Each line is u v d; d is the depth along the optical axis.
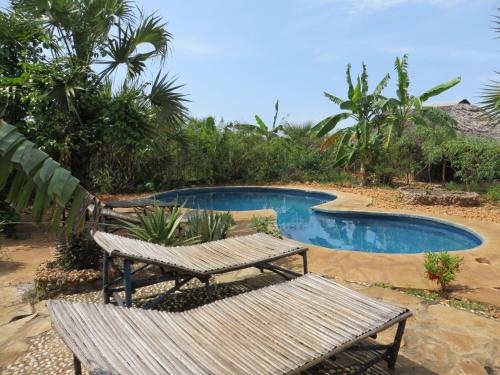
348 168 18.06
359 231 10.59
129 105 6.63
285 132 22.19
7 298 4.93
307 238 9.75
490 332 3.89
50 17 6.18
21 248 7.16
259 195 16.61
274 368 2.45
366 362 3.25
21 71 7.48
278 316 3.16
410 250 8.65
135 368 2.35
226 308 3.32
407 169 15.57
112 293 4.67
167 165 16.53
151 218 6.40
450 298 4.80
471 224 9.02
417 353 3.54
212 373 2.37
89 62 6.53
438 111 15.86
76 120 6.41
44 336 3.95
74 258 5.54
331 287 3.69
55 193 1.72
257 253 4.79
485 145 13.18
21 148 1.74
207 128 18.50
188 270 4.11
